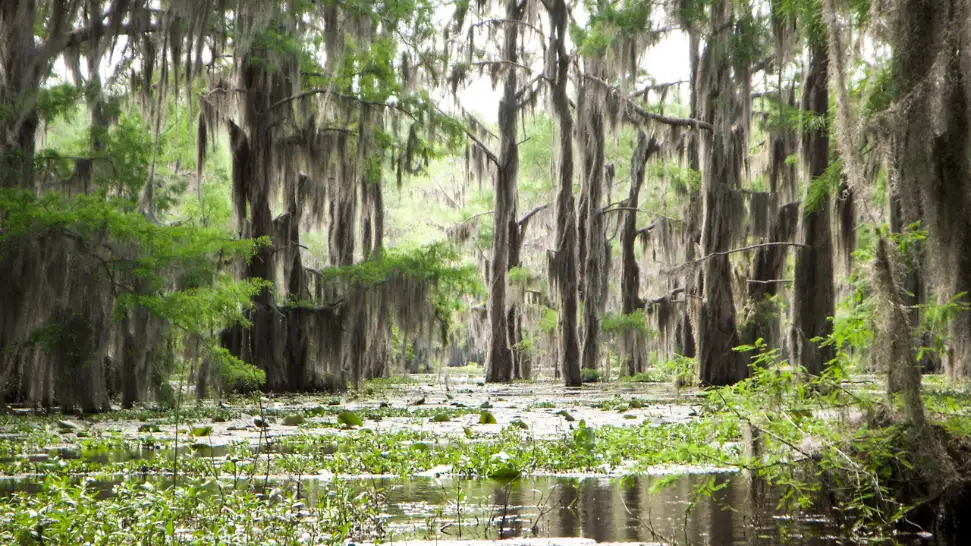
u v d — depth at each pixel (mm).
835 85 7352
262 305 27406
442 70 35375
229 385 23797
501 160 38688
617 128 34844
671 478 6797
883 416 6605
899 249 7012
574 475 8625
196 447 11445
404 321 28578
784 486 7145
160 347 19797
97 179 22000
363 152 29688
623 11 31000
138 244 19156
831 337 7043
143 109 24062
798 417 6762
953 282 7195
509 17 38188
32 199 18016
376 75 30859
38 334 17250
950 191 7164
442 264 29641
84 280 17875
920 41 7227
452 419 16562
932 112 7180
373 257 29609
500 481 8281
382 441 11523
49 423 15820
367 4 27375
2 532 5172
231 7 22562
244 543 5309
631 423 14422
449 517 6344
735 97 28188
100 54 21016
